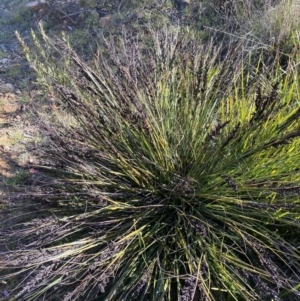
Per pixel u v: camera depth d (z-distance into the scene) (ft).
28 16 13.46
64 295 6.56
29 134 10.15
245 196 7.07
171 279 6.65
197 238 6.74
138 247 6.97
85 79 8.52
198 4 12.19
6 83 11.61
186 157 7.43
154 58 8.64
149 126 7.21
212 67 8.77
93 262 6.73
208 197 7.09
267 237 6.50
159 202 7.26
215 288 6.15
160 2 12.53
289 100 7.77
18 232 7.32
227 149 7.25
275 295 5.74
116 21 12.47
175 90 8.12
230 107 7.75
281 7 10.49
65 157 7.71
